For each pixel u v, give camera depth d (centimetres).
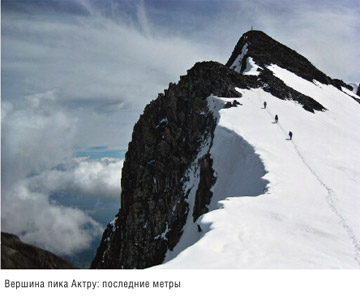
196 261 1516
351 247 1964
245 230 1948
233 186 3628
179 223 4369
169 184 4916
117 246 5109
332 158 4084
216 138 4462
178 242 4244
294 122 5262
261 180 3061
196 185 4516
